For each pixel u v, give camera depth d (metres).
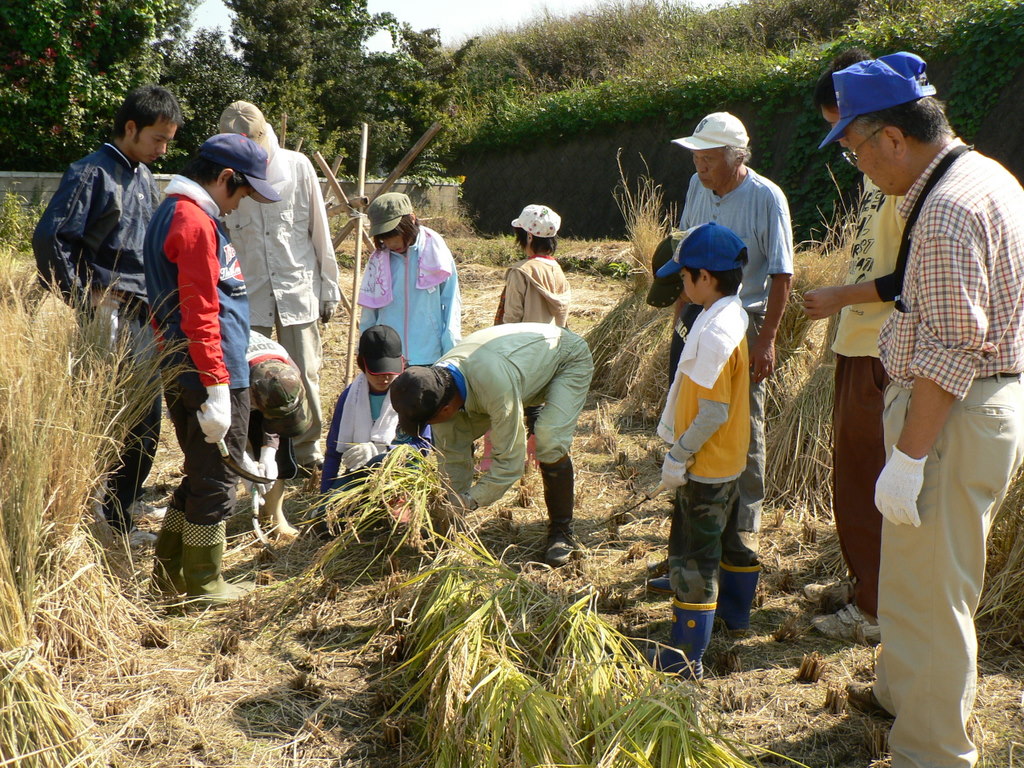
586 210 15.75
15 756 2.42
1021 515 3.38
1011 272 2.23
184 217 3.23
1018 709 2.92
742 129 3.63
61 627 3.03
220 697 3.00
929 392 2.23
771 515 4.58
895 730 2.58
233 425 3.51
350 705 2.99
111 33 16.44
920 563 2.40
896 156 2.37
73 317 3.40
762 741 2.82
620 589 3.80
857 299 3.08
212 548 3.58
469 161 18.31
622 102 14.82
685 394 2.93
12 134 16.08
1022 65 10.05
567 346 3.80
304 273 4.80
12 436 2.86
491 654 2.79
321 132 19.06
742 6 17.92
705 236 2.87
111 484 3.83
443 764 2.52
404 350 4.64
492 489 3.55
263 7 19.23
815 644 3.40
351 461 4.07
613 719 2.47
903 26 11.07
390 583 3.72
